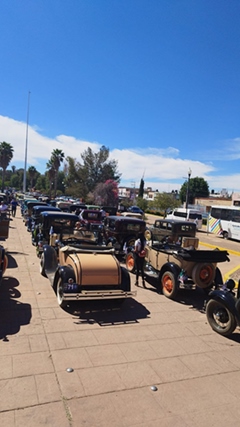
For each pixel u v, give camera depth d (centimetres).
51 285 696
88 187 4925
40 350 456
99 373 409
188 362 461
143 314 643
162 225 1499
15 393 353
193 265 752
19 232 1675
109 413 334
